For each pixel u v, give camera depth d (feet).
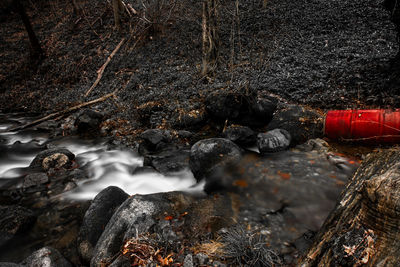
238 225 10.28
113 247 9.61
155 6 40.63
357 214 6.63
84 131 25.99
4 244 12.37
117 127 25.07
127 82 33.68
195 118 21.58
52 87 38.52
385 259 5.46
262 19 37.63
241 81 22.62
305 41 31.04
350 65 23.52
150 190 16.15
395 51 24.12
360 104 18.89
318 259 6.80
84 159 20.98
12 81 40.91
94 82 36.06
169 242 9.32
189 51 36.11
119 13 46.96
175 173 16.79
